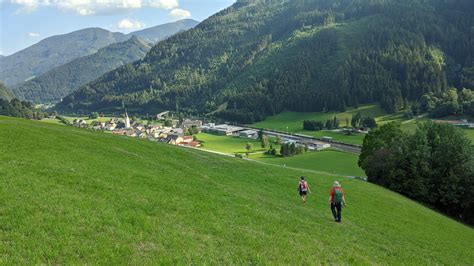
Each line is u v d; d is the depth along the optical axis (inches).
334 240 1032.8
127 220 792.3
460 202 2851.9
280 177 1999.3
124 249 655.1
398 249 1136.8
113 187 1018.1
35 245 609.6
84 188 950.4
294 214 1232.2
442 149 2930.6
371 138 3885.3
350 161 6087.6
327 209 1494.8
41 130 1745.8
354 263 875.4
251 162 2439.7
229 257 728.3
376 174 3235.7
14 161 1081.4
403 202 2242.9
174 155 1923.0
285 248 850.1
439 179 2903.5
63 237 653.9
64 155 1314.0
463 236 1766.7
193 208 995.9
